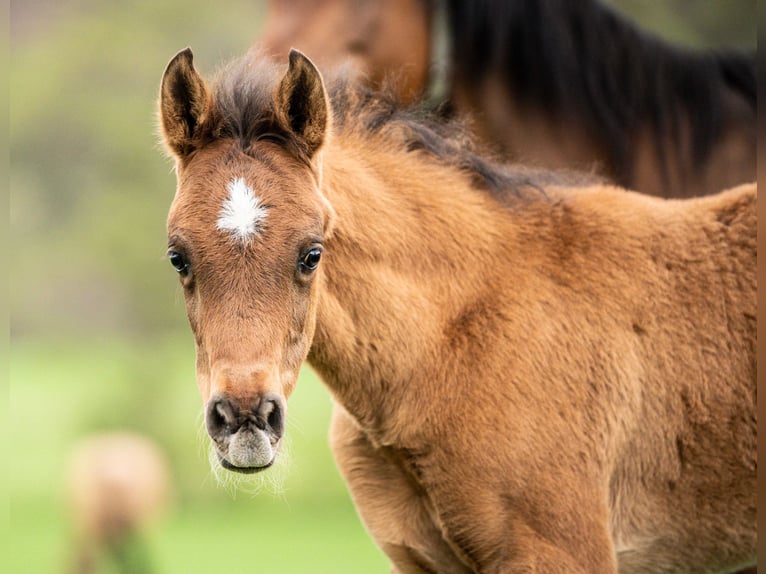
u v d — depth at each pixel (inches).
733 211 354.0
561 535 312.5
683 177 448.8
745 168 447.8
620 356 330.3
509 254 336.8
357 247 322.0
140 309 1358.3
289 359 281.6
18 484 1250.0
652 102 446.6
